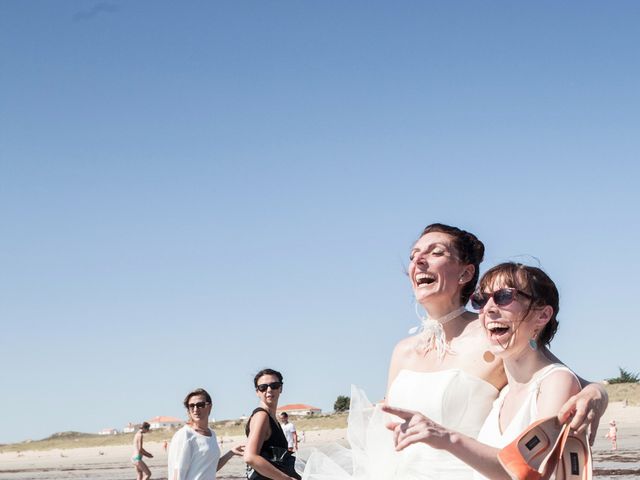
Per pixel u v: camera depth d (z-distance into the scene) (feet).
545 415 12.32
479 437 13.91
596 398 11.88
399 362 17.03
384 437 16.15
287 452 25.12
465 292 16.71
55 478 130.62
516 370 13.24
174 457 27.66
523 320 12.91
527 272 13.07
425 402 16.01
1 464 254.88
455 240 16.46
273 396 25.17
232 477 95.81
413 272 16.61
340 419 234.17
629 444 116.06
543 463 11.68
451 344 16.34
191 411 28.35
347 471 17.26
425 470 15.56
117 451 275.59
